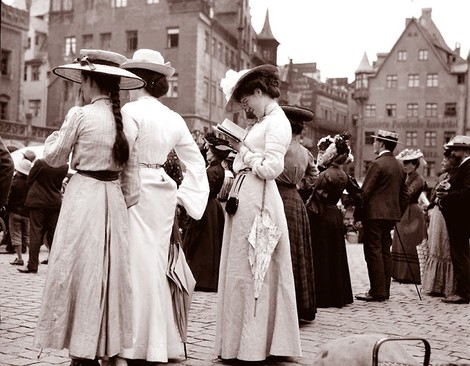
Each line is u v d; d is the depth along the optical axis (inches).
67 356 180.4
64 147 147.3
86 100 155.7
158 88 186.9
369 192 311.6
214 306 279.1
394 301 314.0
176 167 255.4
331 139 332.2
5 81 1878.7
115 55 156.3
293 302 183.8
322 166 300.7
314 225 287.7
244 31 2341.3
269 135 185.0
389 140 318.0
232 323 181.0
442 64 2812.5
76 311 143.4
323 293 285.9
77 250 144.7
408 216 396.2
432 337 224.7
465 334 231.6
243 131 193.0
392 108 2891.2
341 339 126.1
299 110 232.8
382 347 120.3
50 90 2183.8
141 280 172.4
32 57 2445.9
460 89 2792.8
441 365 120.9
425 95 2839.6
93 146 147.8
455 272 314.2
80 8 2071.9
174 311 182.2
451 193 308.2
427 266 339.3
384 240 320.5
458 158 329.7
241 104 197.9
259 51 2704.2
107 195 149.2
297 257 228.2
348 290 297.6
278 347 180.1
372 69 2982.3
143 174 177.2
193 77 1867.6
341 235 293.3
